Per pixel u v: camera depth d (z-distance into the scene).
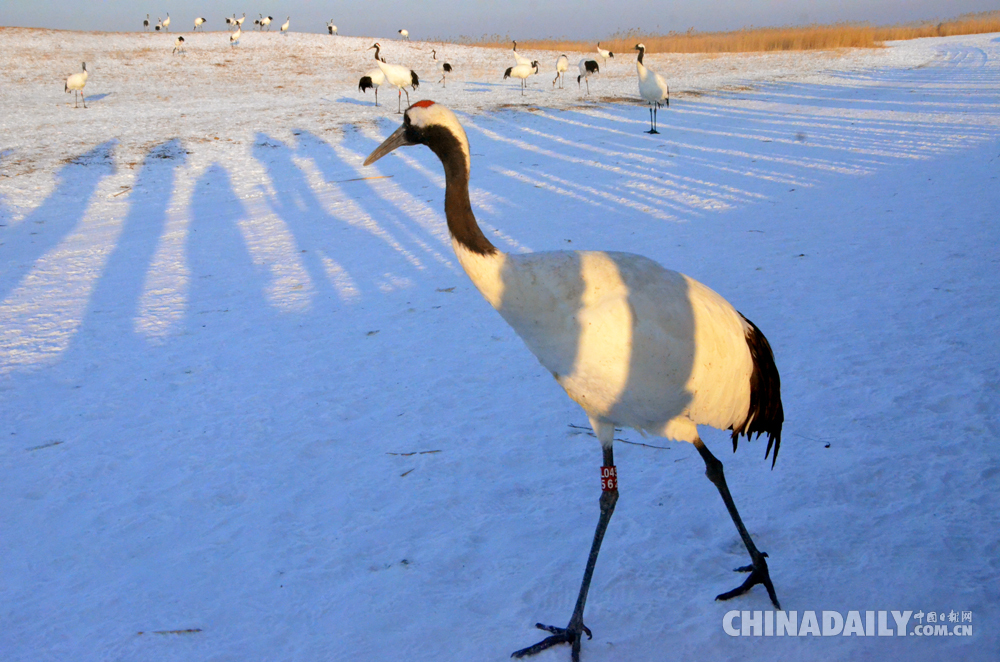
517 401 5.31
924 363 5.32
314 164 15.31
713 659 2.93
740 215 10.16
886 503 3.84
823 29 54.38
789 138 16.80
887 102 22.47
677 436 3.24
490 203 11.55
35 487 4.42
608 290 3.00
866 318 6.24
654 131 18.42
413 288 7.87
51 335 6.84
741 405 3.32
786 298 6.83
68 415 5.31
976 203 9.68
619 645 3.04
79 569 3.66
